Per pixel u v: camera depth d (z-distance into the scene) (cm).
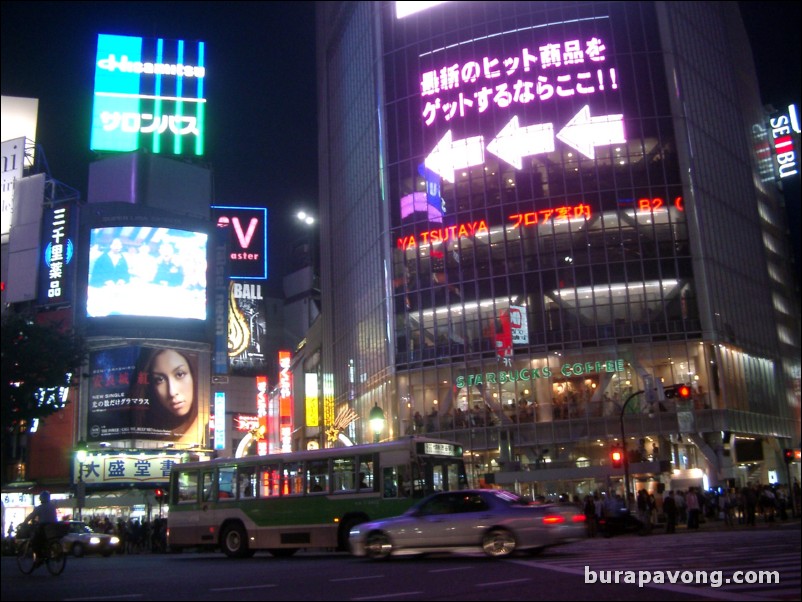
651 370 5288
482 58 6066
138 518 4641
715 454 5044
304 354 9038
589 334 5397
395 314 5988
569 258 5547
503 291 5641
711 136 6138
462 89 6078
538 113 5825
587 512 3369
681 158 5644
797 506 4156
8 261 5478
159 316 5316
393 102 6366
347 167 7512
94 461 5047
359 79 7200
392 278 6062
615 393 5278
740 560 1684
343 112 7806
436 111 6144
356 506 2288
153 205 5878
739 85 7075
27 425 2717
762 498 3750
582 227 5578
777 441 5928
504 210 5759
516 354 5500
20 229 5528
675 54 5869
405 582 1412
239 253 9350
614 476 4975
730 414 5231
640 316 5372
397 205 6175
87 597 1323
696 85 6106
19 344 2650
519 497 1959
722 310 5522
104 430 5088
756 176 7119
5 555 3669
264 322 9831
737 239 6144
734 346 5566
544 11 6000
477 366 5603
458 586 1321
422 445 2289
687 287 5406
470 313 5712
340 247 7681
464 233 5844
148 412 5141
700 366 5253
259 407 6366
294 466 2417
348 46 7688
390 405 5859
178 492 2625
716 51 6688
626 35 5881
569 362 5388
